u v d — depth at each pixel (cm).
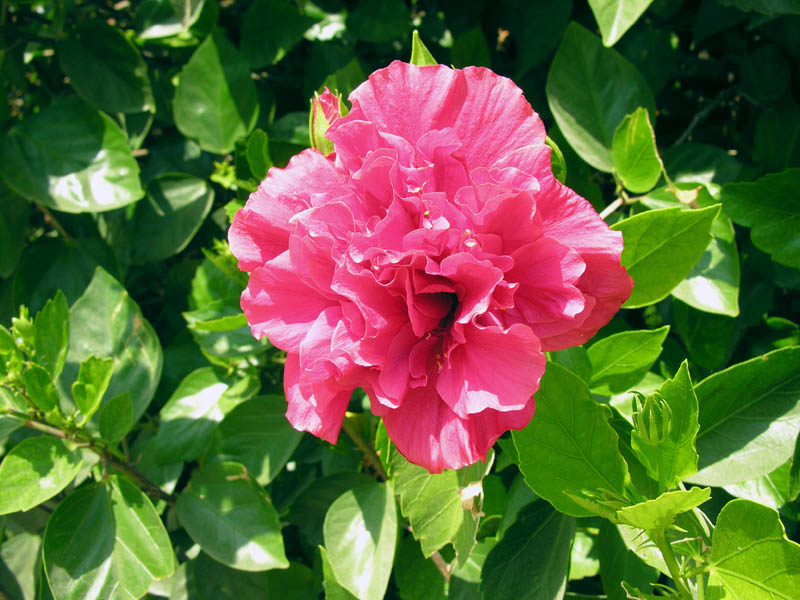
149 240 39
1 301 42
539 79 39
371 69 43
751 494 26
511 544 25
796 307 37
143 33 39
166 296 42
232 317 29
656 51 35
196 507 31
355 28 39
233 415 31
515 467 32
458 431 19
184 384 33
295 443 31
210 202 38
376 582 26
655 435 20
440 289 19
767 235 28
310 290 20
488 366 18
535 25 36
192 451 32
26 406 30
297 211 21
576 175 31
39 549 40
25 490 28
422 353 19
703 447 24
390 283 18
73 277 40
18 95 49
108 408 29
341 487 33
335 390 20
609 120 29
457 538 23
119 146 36
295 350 20
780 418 23
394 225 19
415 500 24
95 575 28
